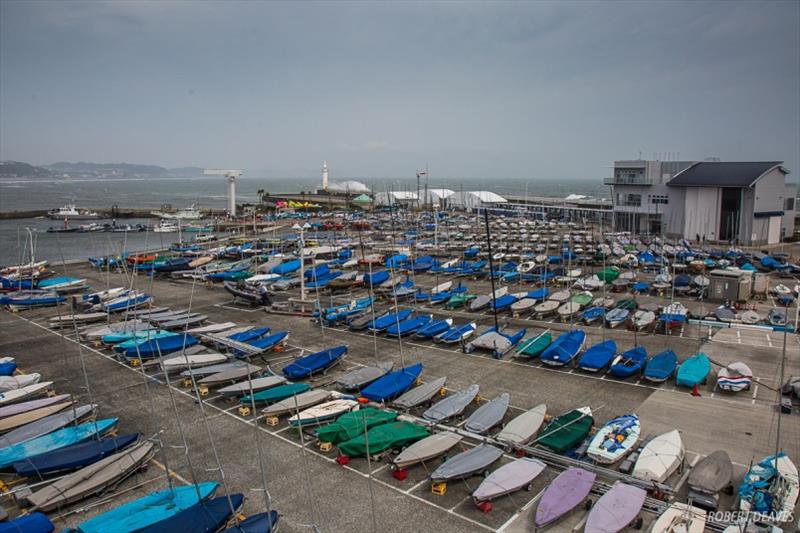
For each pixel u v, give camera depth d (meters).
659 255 88.31
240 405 35.16
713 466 25.44
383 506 24.41
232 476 27.00
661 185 115.81
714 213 108.19
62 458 27.47
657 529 21.61
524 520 23.27
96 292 69.25
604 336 49.31
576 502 23.31
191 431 31.80
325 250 92.31
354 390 37.00
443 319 55.34
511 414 33.31
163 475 27.41
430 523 23.12
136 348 42.44
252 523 22.22
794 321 51.41
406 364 42.19
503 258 89.12
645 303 60.84
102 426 31.00
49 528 22.36
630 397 35.81
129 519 22.69
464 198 191.12
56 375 41.28
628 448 27.86
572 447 28.59
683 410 33.72
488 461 26.56
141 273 85.44
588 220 144.75
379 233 127.81
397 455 28.22
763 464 26.19
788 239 111.44
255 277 73.38
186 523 22.05
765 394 35.97
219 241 113.00
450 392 36.69
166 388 38.28
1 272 82.44
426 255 95.81
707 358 40.66
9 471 28.20
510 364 42.31
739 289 60.34
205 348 45.03
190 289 73.25
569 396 36.00
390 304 62.31
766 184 103.44
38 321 57.53
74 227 152.50
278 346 45.91
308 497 25.11
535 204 177.88
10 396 35.78
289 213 179.38
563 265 80.31
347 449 28.11
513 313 57.19
